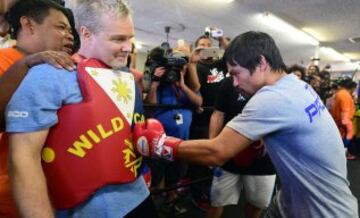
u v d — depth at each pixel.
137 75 1.82
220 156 0.94
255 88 1.02
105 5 0.73
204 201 2.34
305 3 4.76
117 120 0.74
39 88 0.63
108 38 0.74
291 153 0.95
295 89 0.96
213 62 2.17
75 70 0.71
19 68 0.74
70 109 0.66
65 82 0.67
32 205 0.60
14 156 0.61
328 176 0.95
